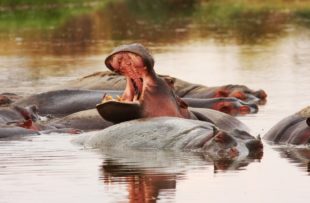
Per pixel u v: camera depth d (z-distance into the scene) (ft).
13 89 247.50
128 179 126.31
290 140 155.84
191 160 141.18
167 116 159.74
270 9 616.80
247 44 390.63
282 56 336.90
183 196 115.24
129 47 158.20
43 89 245.86
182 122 155.63
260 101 222.07
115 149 153.38
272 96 230.48
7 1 635.66
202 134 151.74
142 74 159.74
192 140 151.12
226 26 487.20
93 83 222.48
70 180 125.90
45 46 388.37
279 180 124.67
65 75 282.97
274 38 416.26
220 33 445.37
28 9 620.49
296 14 565.12
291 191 117.50
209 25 497.05
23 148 155.53
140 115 159.43
